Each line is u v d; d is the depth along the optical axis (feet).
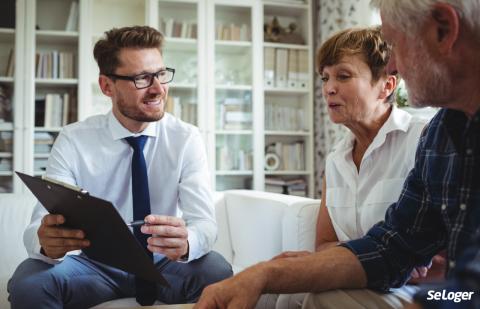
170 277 4.39
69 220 3.36
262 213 5.95
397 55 2.35
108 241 3.14
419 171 2.69
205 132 11.07
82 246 3.47
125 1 11.31
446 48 2.12
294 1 11.80
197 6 11.18
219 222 6.84
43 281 3.82
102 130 4.91
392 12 2.25
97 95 10.79
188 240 4.11
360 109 3.83
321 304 2.40
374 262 2.56
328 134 11.03
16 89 10.03
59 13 10.69
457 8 2.05
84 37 10.48
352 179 4.06
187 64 11.19
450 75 2.19
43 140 10.32
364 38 3.75
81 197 2.81
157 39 4.73
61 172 4.67
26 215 6.00
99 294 4.23
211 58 11.18
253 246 6.16
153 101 4.63
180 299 4.42
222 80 11.46
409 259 2.64
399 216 2.70
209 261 4.49
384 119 3.97
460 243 2.22
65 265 4.12
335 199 4.18
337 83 3.84
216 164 11.29
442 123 2.56
